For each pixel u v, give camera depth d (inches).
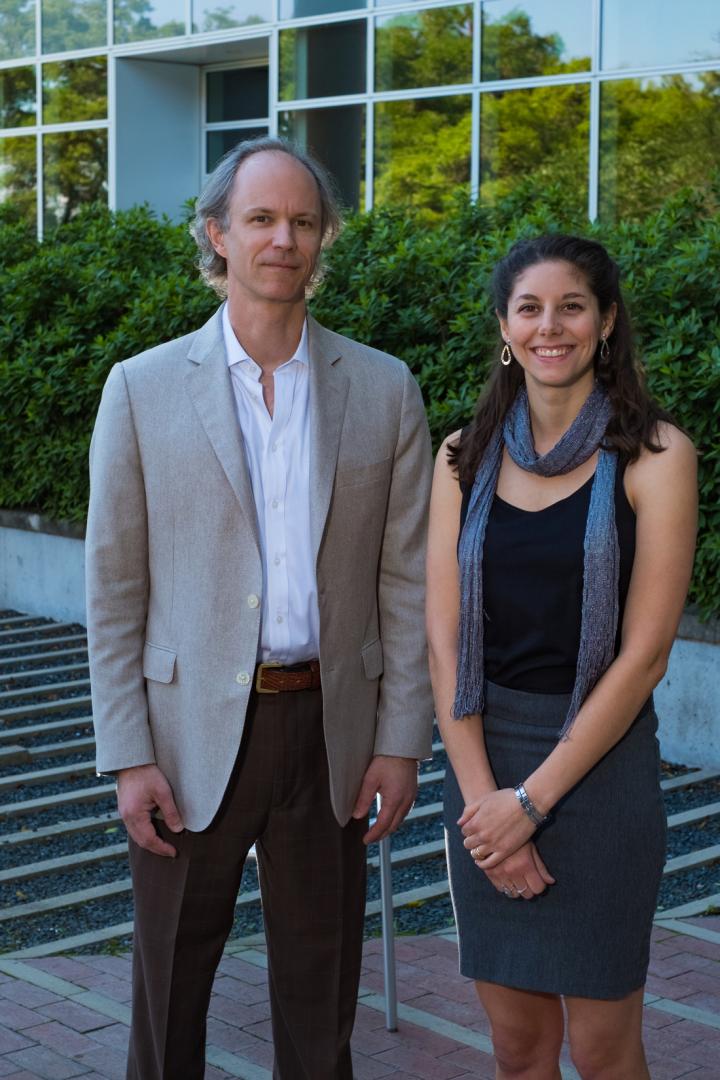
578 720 97.2
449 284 284.4
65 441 343.6
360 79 481.1
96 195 582.9
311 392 107.8
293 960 112.2
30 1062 136.1
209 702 106.1
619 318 101.0
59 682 288.8
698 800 221.6
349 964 113.0
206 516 105.6
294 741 107.5
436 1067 135.7
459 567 103.6
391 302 291.0
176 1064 111.7
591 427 99.0
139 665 109.2
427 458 113.0
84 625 342.0
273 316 105.9
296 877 110.3
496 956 102.5
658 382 232.2
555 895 100.0
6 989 152.6
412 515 111.7
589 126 423.5
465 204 328.2
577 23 424.2
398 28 469.1
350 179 486.9
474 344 268.7
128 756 107.1
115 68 567.8
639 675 96.6
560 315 98.0
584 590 97.1
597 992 99.5
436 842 203.3
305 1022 112.9
